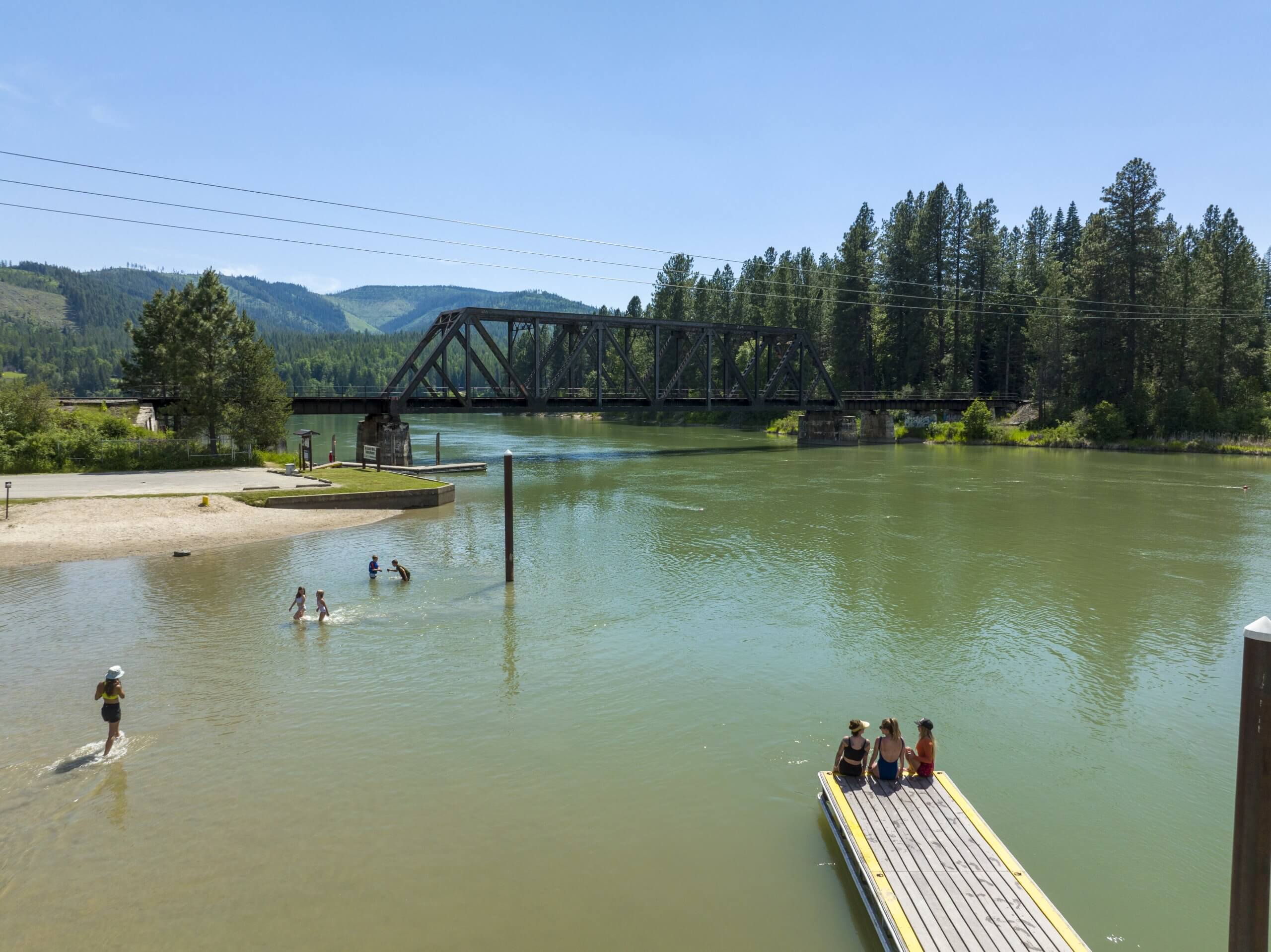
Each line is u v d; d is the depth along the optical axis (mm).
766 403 95938
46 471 50938
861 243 123688
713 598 27109
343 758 15477
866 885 10750
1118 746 16484
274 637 22578
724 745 16188
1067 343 101375
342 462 63875
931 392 115438
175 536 35344
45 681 19266
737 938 10445
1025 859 12539
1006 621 24703
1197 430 88562
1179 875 12148
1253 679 7004
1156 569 31578
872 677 20078
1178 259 97312
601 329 81250
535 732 16719
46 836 12672
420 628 23562
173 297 65938
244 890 11352
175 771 14898
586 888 11492
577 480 60719
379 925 10625
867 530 39812
